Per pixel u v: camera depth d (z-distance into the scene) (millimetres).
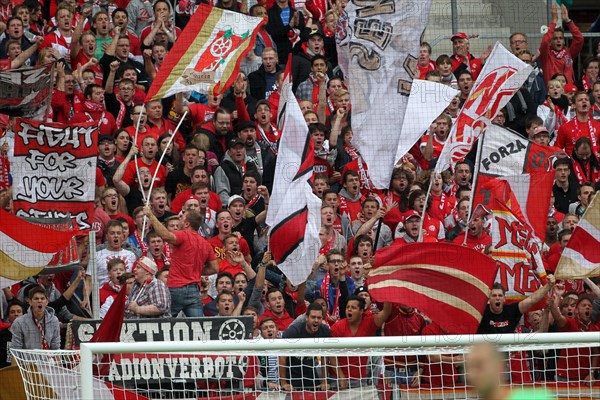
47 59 44094
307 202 35625
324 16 54469
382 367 29000
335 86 48031
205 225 39812
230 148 42906
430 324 32594
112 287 35031
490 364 16453
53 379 27422
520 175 34719
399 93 37344
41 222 31969
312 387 29797
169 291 33812
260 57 50875
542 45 52562
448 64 49250
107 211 38938
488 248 36844
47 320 33031
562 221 42250
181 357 29109
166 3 48781
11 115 36000
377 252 31094
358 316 32562
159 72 39094
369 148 37312
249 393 28734
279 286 36562
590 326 35031
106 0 50562
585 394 29297
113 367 28812
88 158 32312
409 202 40625
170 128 44625
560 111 49531
